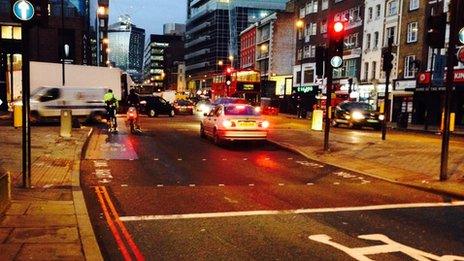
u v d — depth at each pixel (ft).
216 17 378.12
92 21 254.68
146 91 281.74
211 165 40.52
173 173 35.81
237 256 17.17
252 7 375.45
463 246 18.85
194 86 439.22
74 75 106.11
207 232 20.22
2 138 51.31
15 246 16.55
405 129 106.52
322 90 161.27
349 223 22.15
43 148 45.47
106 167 37.60
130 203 25.46
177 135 67.36
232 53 371.76
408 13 138.10
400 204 26.61
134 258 16.83
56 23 173.06
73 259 15.38
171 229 20.61
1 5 140.15
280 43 240.53
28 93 26.17
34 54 170.30
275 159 45.34
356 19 166.61
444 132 32.71
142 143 56.03
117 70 112.37
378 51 151.33
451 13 31.83
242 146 55.83
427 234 20.51
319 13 193.06
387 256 17.38
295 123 104.83
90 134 63.05
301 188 30.94
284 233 20.26
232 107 56.54
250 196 27.94
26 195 24.75
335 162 42.50
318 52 48.14
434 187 30.55
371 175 36.27
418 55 133.49
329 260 16.85
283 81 233.14
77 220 20.12
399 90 138.82
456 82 117.70
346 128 96.84
